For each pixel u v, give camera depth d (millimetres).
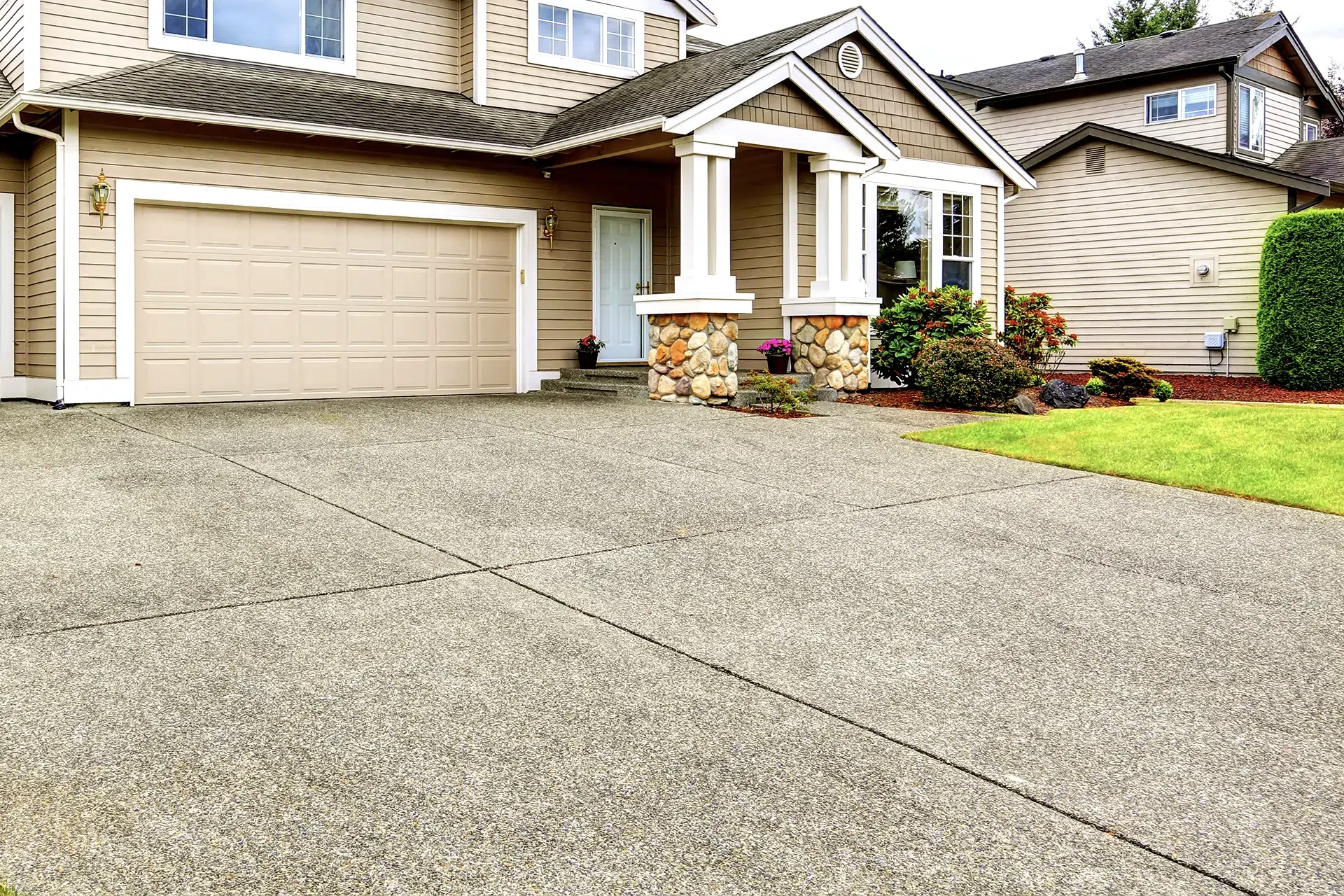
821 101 13398
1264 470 8828
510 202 14562
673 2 17109
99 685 4211
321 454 8977
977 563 6293
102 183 11508
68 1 12023
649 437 10258
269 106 12180
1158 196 20125
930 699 4336
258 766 3590
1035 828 3338
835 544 6609
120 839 3109
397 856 3070
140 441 9477
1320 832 3348
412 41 14938
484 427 10680
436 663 4543
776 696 4316
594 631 4988
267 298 12836
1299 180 18172
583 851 3125
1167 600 5695
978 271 16828
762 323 15094
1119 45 26312
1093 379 14539
